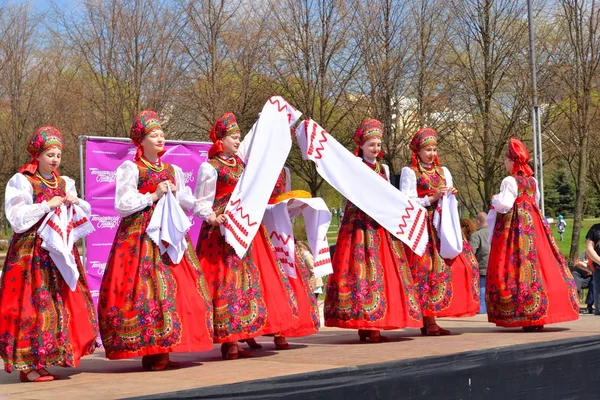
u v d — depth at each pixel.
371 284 5.93
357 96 14.62
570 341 4.30
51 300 4.57
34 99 17.30
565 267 6.38
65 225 4.60
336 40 13.84
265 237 5.44
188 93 14.62
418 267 6.31
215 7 14.53
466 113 15.55
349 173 6.05
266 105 5.61
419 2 14.08
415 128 14.59
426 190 6.38
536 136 12.92
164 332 4.64
